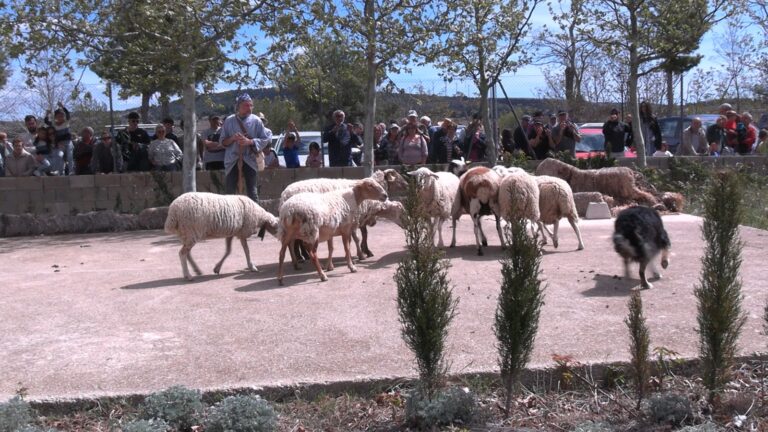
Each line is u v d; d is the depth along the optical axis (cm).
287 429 459
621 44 1580
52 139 1451
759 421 451
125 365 548
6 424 440
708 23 1520
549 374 509
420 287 455
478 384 503
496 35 1444
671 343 556
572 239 1030
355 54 1352
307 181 904
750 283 728
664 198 1318
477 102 1962
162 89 1433
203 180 1426
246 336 609
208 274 877
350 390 501
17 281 865
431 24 1384
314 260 802
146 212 1320
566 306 667
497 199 913
